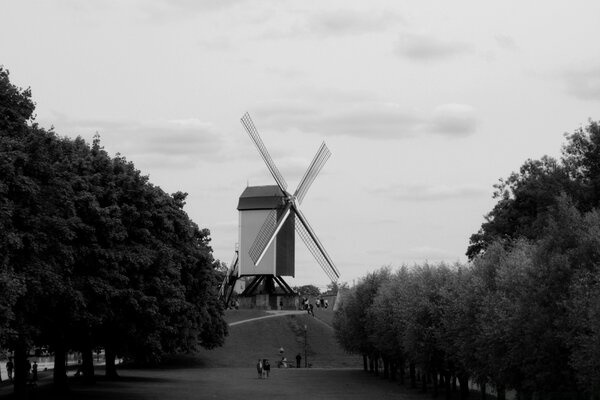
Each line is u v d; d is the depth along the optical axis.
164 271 69.50
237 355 147.25
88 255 59.06
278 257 177.62
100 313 59.47
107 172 67.75
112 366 101.12
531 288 48.47
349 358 151.75
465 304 59.66
